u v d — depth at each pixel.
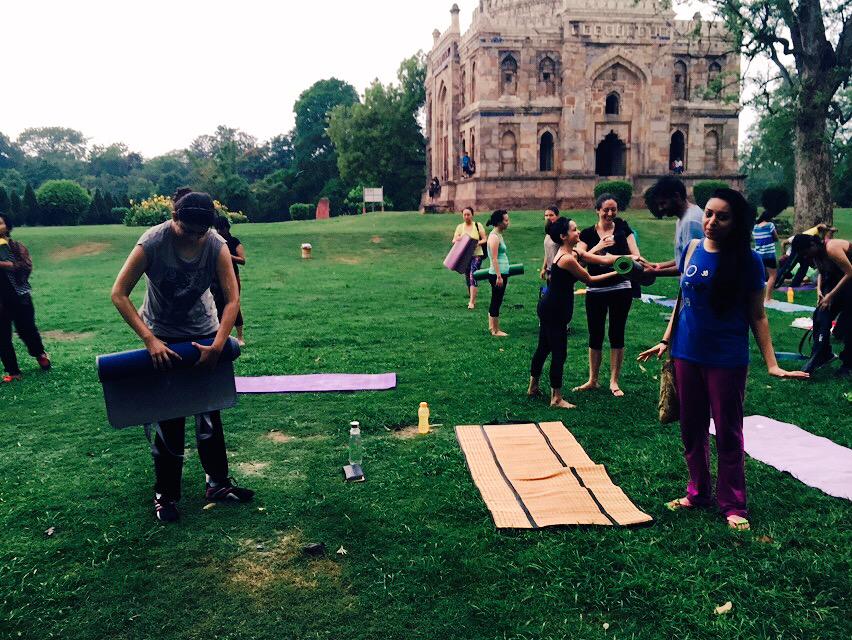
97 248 26.22
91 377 8.13
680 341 4.32
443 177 44.22
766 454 5.30
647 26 36.50
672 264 5.81
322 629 3.27
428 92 48.59
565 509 4.39
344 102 76.00
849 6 22.17
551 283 6.57
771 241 13.38
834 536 3.98
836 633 3.16
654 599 3.42
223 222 9.35
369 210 53.97
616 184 33.06
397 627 3.27
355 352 9.27
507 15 41.38
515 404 6.78
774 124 24.66
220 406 4.38
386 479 4.96
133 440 5.89
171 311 4.30
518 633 3.20
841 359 7.63
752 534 4.03
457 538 4.06
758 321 4.13
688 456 4.43
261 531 4.21
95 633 3.27
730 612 3.33
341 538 4.12
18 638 3.23
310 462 5.32
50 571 3.78
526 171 36.94
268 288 16.89
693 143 38.25
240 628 3.29
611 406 6.62
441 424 6.23
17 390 7.58
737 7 22.91
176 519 4.36
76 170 117.00
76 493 4.79
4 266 7.93
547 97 36.78
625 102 37.06
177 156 114.12
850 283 7.35
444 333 10.61
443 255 24.19
